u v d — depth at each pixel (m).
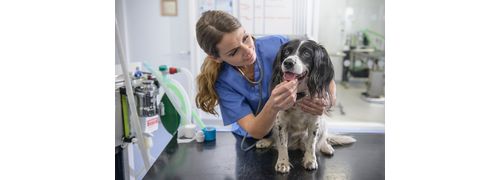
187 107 1.58
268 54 1.23
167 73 1.61
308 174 1.06
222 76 1.23
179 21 2.20
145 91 1.43
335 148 1.29
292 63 0.92
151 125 1.49
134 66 1.53
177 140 1.42
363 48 4.89
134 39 2.19
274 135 1.24
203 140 1.41
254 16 2.17
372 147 1.30
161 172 1.11
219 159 1.21
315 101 1.03
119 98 1.37
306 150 1.14
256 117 1.09
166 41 2.22
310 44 1.00
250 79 1.22
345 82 5.16
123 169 1.45
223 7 2.15
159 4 2.18
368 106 3.67
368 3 4.77
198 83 1.28
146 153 1.39
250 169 1.12
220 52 1.05
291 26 2.19
